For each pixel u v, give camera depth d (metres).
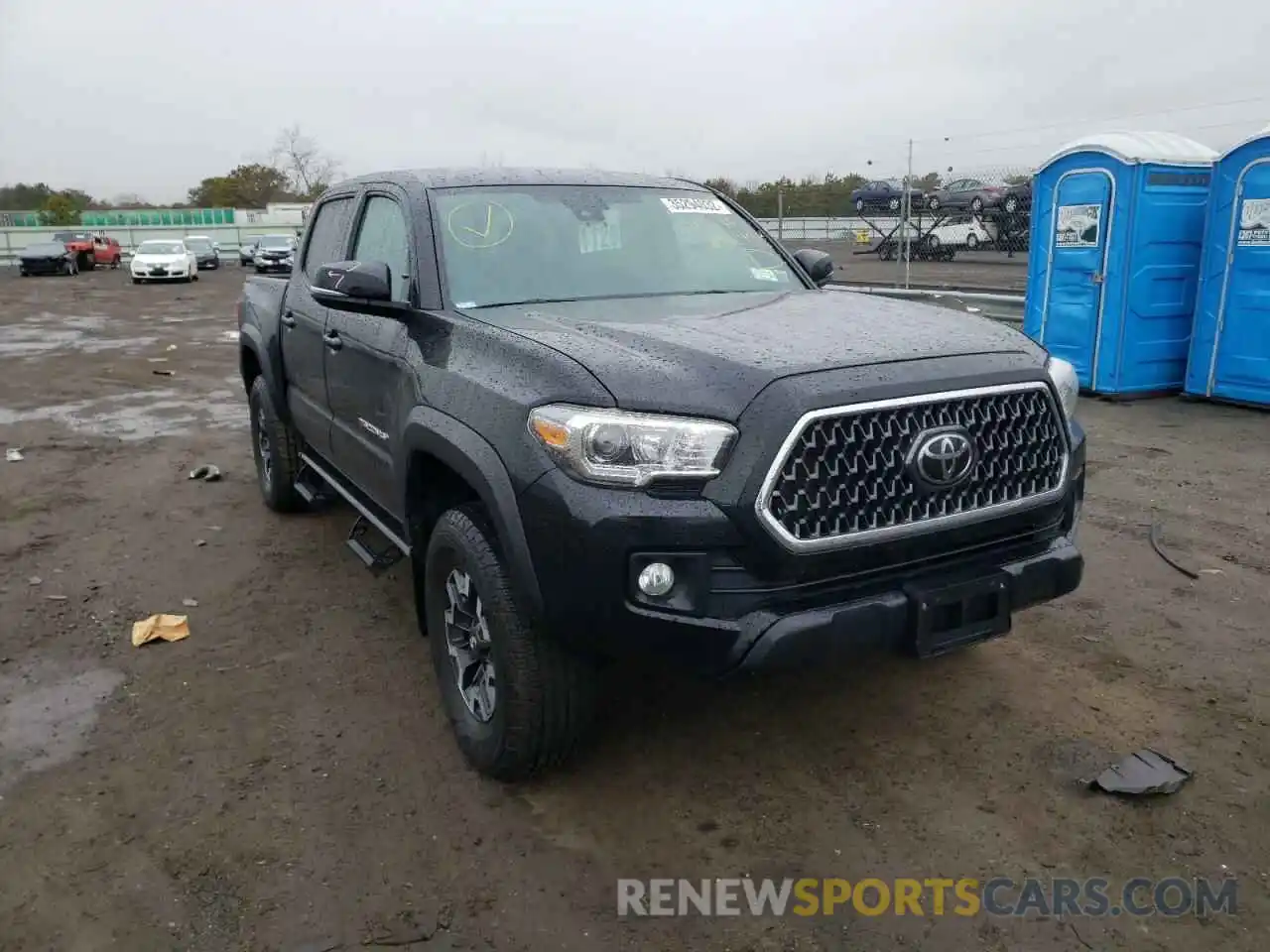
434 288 3.73
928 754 3.46
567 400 2.78
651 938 2.64
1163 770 3.27
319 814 3.18
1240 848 2.93
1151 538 5.52
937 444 2.80
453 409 3.18
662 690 3.92
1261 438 7.87
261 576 5.28
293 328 5.28
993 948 2.59
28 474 7.54
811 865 2.91
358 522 4.95
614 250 4.14
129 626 4.65
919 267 22.34
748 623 2.66
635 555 2.66
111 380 12.48
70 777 3.40
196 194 84.88
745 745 3.54
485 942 2.63
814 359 2.82
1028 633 4.39
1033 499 3.06
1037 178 10.06
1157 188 9.12
